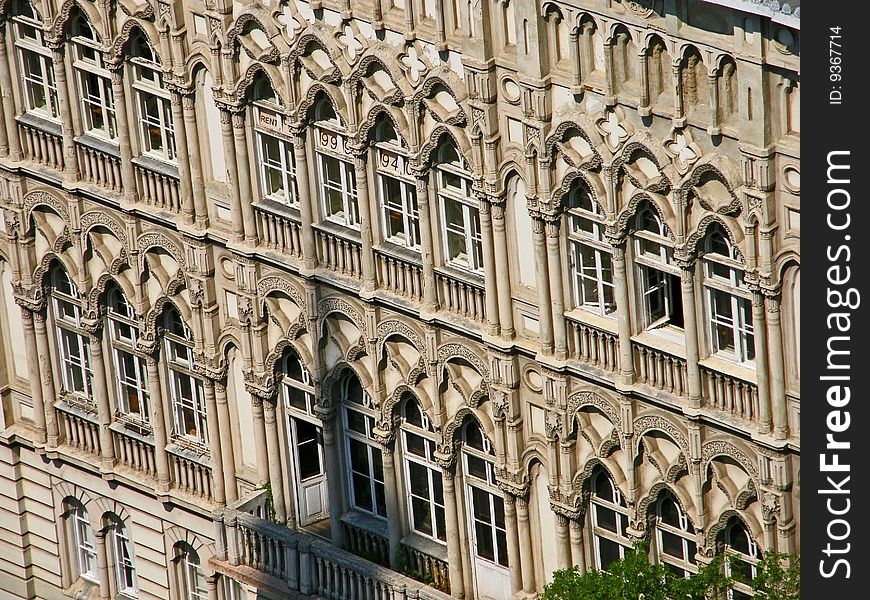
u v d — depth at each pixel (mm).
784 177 143250
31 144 182500
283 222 169250
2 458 195125
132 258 178750
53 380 189625
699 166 145875
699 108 145125
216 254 174375
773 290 145625
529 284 158625
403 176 161875
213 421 179625
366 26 159500
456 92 155875
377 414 169125
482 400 163500
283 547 172375
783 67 140250
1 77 181125
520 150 154375
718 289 149250
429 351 164500
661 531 158625
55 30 175750
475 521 168625
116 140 177625
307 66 162875
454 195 159875
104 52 173375
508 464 163375
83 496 191625
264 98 167750
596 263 154875
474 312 161875
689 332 150625
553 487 161375
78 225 181125
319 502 177875
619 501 159375
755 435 149375
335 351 170000
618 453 158125
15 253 186250
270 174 170000
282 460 176750
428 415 166000
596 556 162750
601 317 155875
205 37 167500
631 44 147125
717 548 155750
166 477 183875
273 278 171000
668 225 148625
